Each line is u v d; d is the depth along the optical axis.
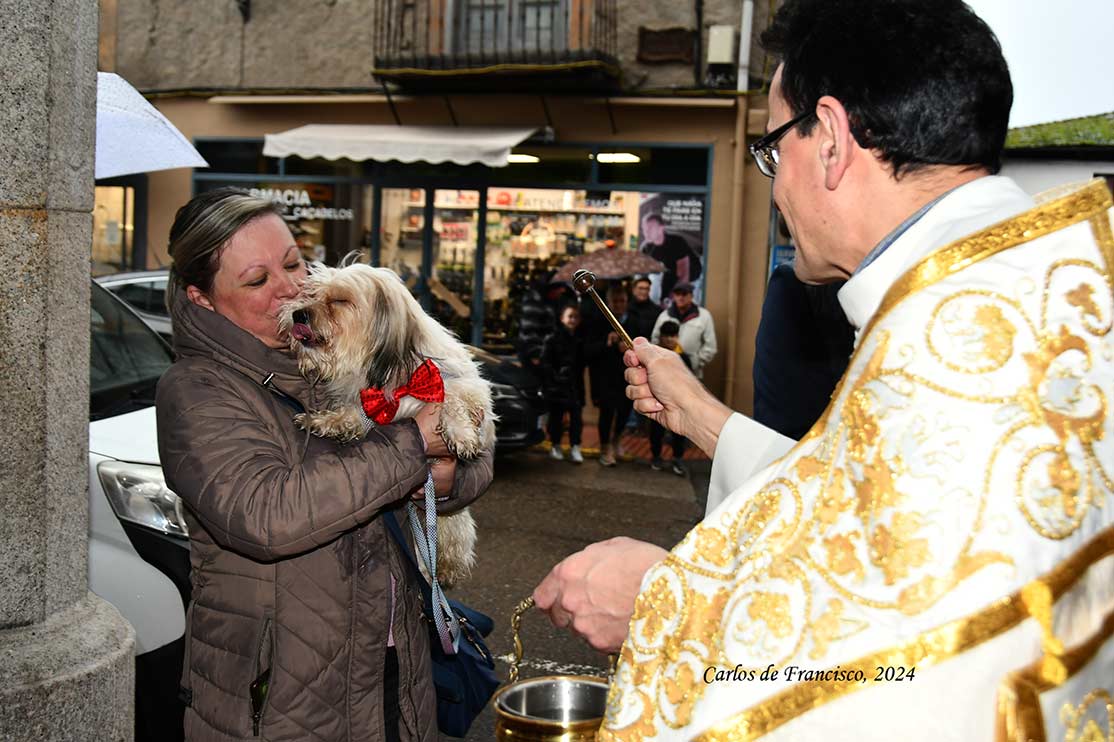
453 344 2.40
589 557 1.31
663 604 1.06
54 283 1.87
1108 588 0.90
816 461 0.98
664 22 11.21
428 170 12.04
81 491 2.00
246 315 2.03
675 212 11.38
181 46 12.54
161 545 3.24
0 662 1.78
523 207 11.82
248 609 1.79
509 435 8.64
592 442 10.87
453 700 2.18
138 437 3.60
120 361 4.23
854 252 1.11
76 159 1.92
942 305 0.93
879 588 0.88
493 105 11.71
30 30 1.78
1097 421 0.88
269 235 2.04
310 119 12.27
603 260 10.12
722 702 0.94
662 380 1.62
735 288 11.03
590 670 4.52
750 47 10.87
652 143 11.37
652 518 7.59
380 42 11.83
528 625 5.06
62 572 1.94
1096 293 0.92
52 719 1.80
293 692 1.77
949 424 0.89
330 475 1.74
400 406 2.13
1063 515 0.86
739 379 11.22
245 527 1.71
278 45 12.25
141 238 12.70
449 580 2.49
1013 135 9.73
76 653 1.87
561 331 9.50
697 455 10.23
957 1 1.05
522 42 11.48
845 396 0.97
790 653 0.91
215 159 12.59
